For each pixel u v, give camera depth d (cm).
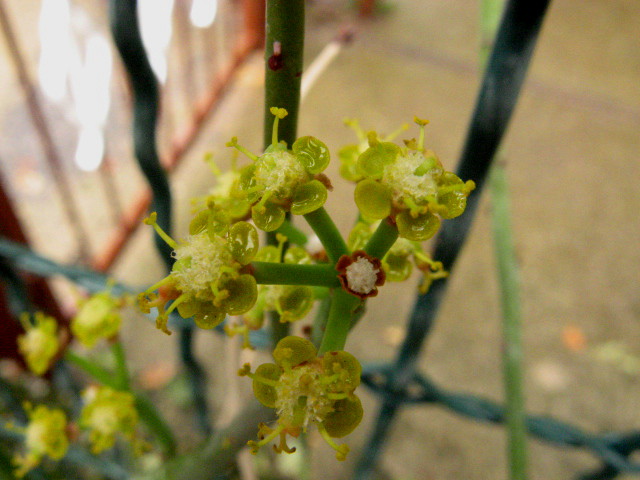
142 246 22
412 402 9
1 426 10
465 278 22
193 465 5
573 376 20
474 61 30
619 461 9
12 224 16
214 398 19
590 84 30
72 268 9
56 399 17
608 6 34
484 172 5
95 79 21
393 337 20
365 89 29
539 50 31
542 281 22
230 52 28
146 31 21
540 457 18
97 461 10
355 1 32
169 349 20
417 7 33
